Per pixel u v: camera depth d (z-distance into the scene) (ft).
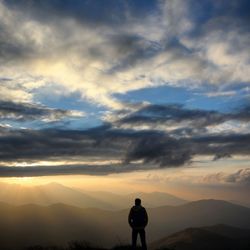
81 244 74.28
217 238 608.60
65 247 74.64
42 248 76.69
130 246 68.44
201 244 560.61
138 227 60.49
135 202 62.18
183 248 557.74
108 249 70.03
